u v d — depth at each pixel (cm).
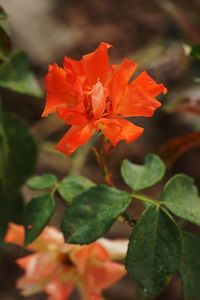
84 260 65
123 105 55
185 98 72
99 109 54
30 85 69
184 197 57
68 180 60
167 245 55
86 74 56
